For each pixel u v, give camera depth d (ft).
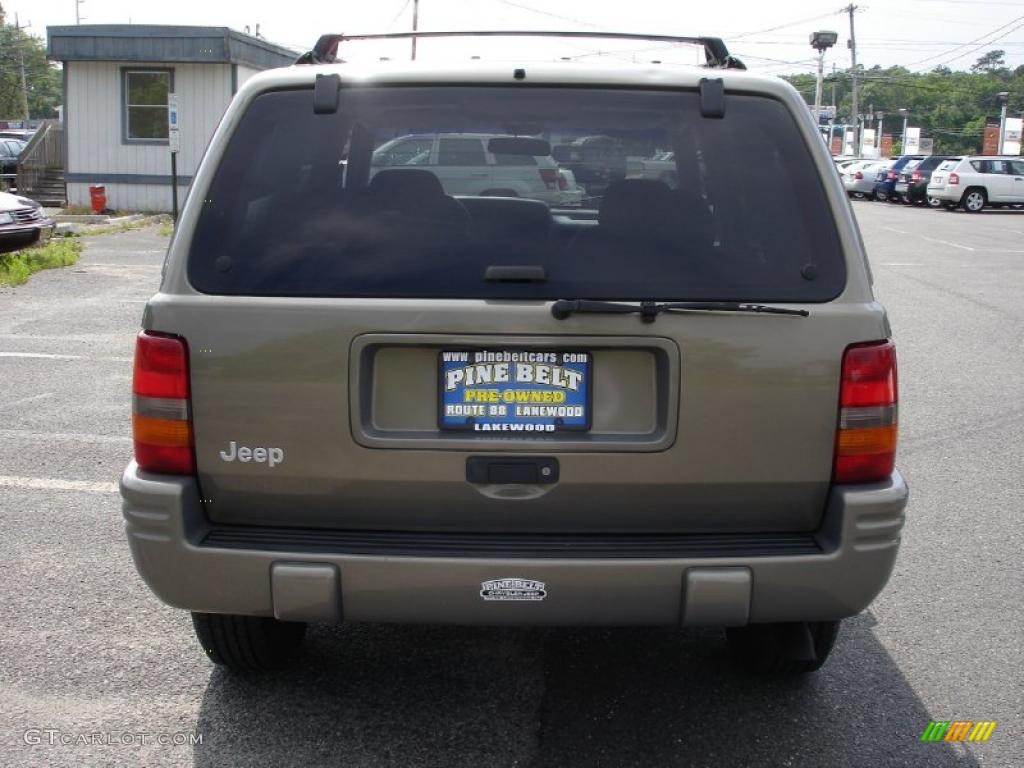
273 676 12.59
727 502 9.91
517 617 9.73
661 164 10.46
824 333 9.70
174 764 10.70
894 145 367.45
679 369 9.63
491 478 9.76
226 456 9.88
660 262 9.75
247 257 9.84
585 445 9.70
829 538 9.91
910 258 64.08
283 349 9.70
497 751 10.93
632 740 11.19
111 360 30.37
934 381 29.45
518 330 9.60
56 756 10.82
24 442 22.17
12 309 39.17
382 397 9.85
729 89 10.23
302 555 9.67
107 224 72.90
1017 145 221.87
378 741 11.12
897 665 13.08
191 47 76.18
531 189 10.77
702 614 9.68
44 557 16.12
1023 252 68.33
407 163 11.02
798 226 9.89
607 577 9.59
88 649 13.21
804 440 9.78
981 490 19.98
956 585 15.60
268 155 10.11
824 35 182.29
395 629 13.92
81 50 76.95
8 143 104.06
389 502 9.89
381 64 10.46
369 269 9.74
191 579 9.84
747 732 11.39
